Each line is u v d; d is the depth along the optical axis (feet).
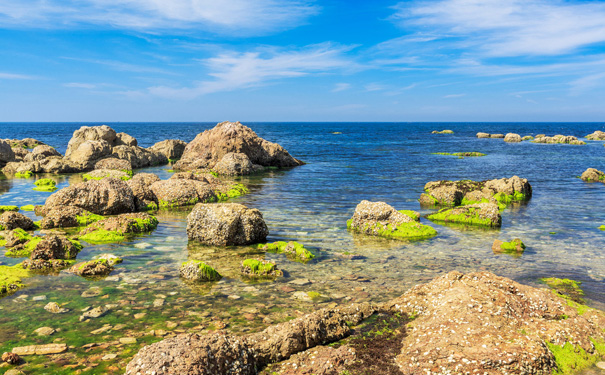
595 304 29.68
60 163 114.52
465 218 58.80
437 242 48.16
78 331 25.07
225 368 19.48
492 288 27.27
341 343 23.73
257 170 123.24
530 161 155.84
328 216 61.82
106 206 60.34
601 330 25.34
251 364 20.76
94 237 47.44
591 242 48.01
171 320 26.73
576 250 44.65
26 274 35.19
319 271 37.40
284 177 110.01
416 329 24.38
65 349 22.80
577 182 101.50
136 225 51.80
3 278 33.53
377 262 40.24
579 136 412.36
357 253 43.42
